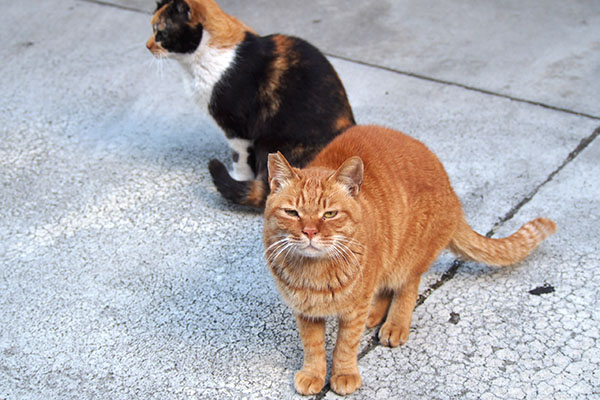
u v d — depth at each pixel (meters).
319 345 1.43
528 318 1.51
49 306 1.58
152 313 1.56
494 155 1.89
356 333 1.41
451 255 1.65
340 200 1.36
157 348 1.50
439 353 1.47
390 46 2.36
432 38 2.40
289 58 1.81
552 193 1.77
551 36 2.36
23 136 2.02
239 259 1.67
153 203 1.82
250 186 1.75
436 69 2.21
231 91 1.80
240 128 1.83
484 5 2.62
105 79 2.26
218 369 1.46
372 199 1.43
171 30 1.78
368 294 1.40
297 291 1.39
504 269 1.61
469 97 2.09
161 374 1.46
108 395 1.43
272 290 1.60
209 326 1.54
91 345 1.51
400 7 2.64
